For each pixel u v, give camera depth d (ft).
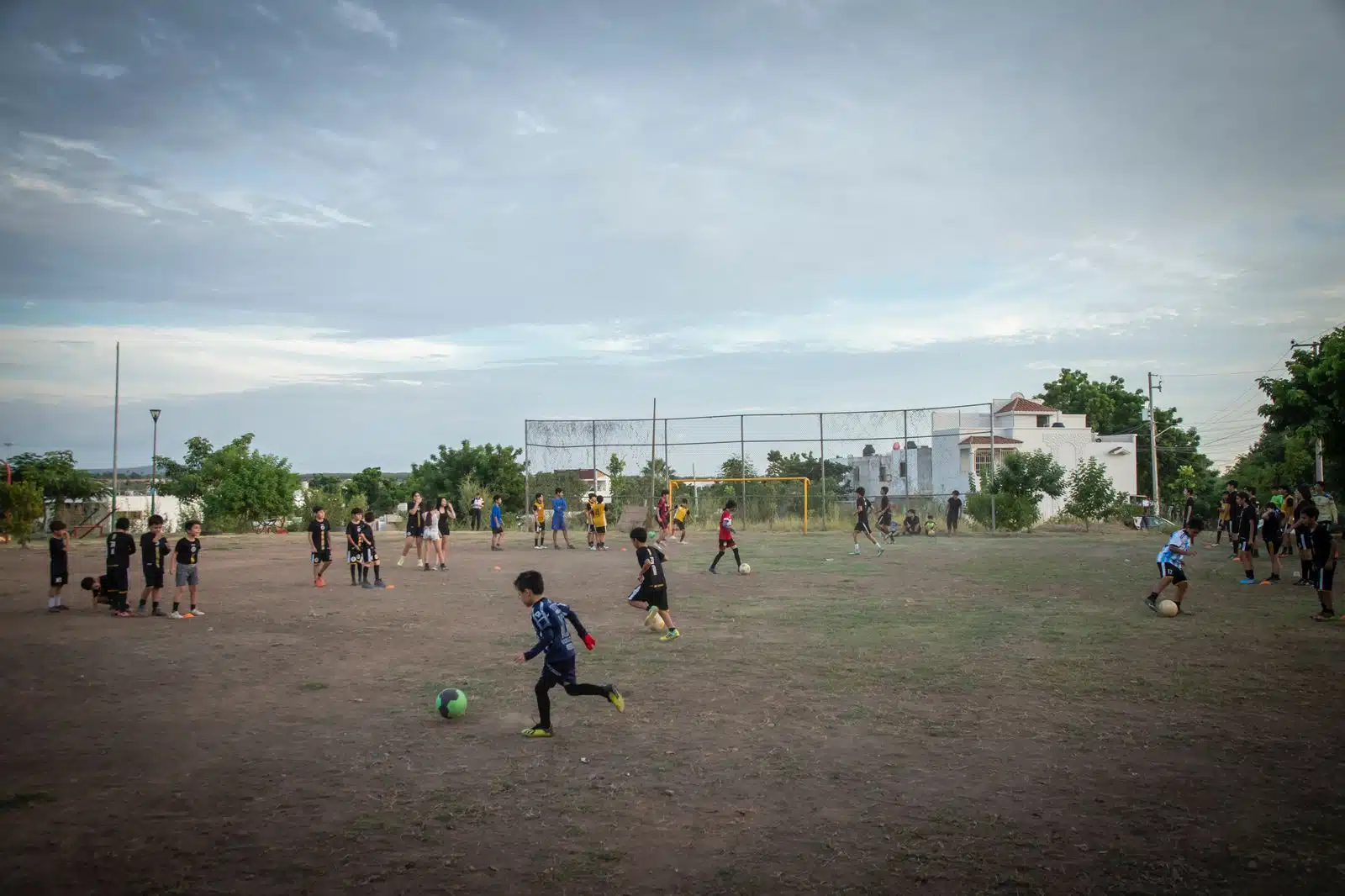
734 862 17.79
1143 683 33.04
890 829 19.43
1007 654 38.88
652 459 137.08
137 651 40.93
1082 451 189.78
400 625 48.29
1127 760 24.04
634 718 28.81
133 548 53.88
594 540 106.32
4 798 21.44
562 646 26.96
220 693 32.55
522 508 189.57
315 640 43.70
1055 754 24.61
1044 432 186.91
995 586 63.67
